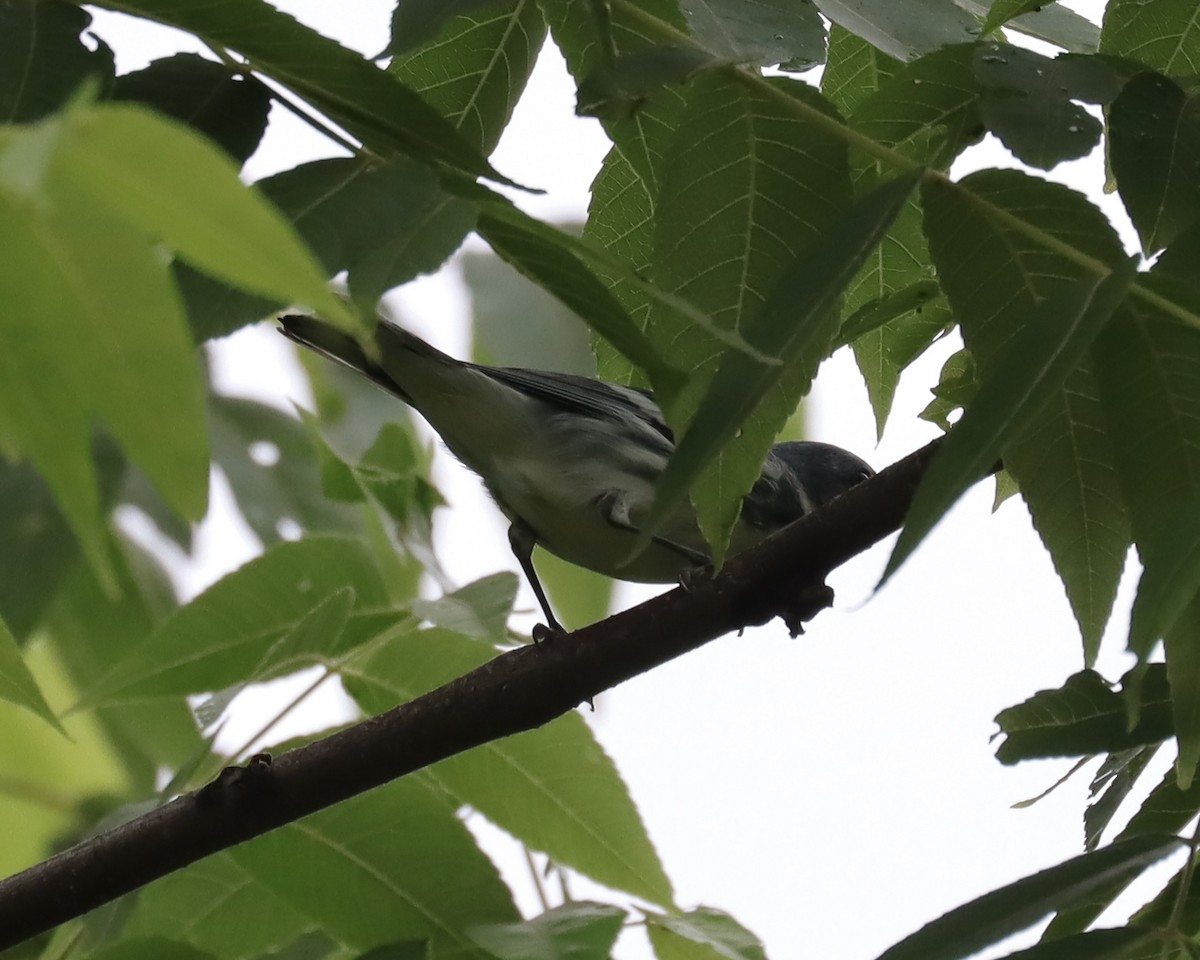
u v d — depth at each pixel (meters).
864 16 4.47
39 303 2.05
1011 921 3.62
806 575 5.35
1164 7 4.68
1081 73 4.21
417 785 5.57
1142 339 3.85
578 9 4.59
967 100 4.35
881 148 4.18
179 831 5.19
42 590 6.21
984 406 3.21
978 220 4.10
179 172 1.89
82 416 2.18
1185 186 4.06
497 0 3.80
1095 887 3.67
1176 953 3.83
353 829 5.54
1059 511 4.35
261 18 3.48
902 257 5.44
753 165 4.21
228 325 3.11
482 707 5.33
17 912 5.12
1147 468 3.88
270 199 3.28
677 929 5.29
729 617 5.39
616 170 5.08
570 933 5.20
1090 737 4.50
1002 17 4.29
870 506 5.33
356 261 3.14
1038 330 3.31
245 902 5.76
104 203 1.95
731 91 4.17
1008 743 4.55
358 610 5.83
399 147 3.63
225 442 7.75
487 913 5.49
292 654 5.59
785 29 4.24
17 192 1.76
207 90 3.76
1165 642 3.95
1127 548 4.32
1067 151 4.04
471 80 5.24
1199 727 3.91
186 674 5.80
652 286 3.22
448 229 3.18
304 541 5.82
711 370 4.25
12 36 3.63
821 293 3.49
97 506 2.23
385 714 5.38
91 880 5.16
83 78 3.63
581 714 5.88
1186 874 3.94
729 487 4.19
